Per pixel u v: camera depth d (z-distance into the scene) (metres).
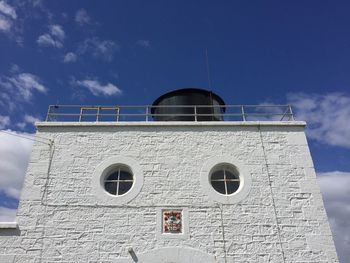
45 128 11.80
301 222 10.36
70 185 10.80
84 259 9.73
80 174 11.01
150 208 10.46
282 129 11.97
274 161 11.34
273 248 9.98
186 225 10.22
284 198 10.72
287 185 10.93
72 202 10.52
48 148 11.43
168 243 9.95
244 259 9.82
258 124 11.95
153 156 11.36
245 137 11.77
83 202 10.52
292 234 10.18
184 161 11.28
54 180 10.87
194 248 9.90
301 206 10.61
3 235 9.96
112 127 11.90
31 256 9.73
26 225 10.12
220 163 11.27
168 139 11.70
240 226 10.26
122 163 11.22
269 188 10.87
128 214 10.36
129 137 11.72
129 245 9.91
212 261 9.73
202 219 10.34
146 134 11.78
